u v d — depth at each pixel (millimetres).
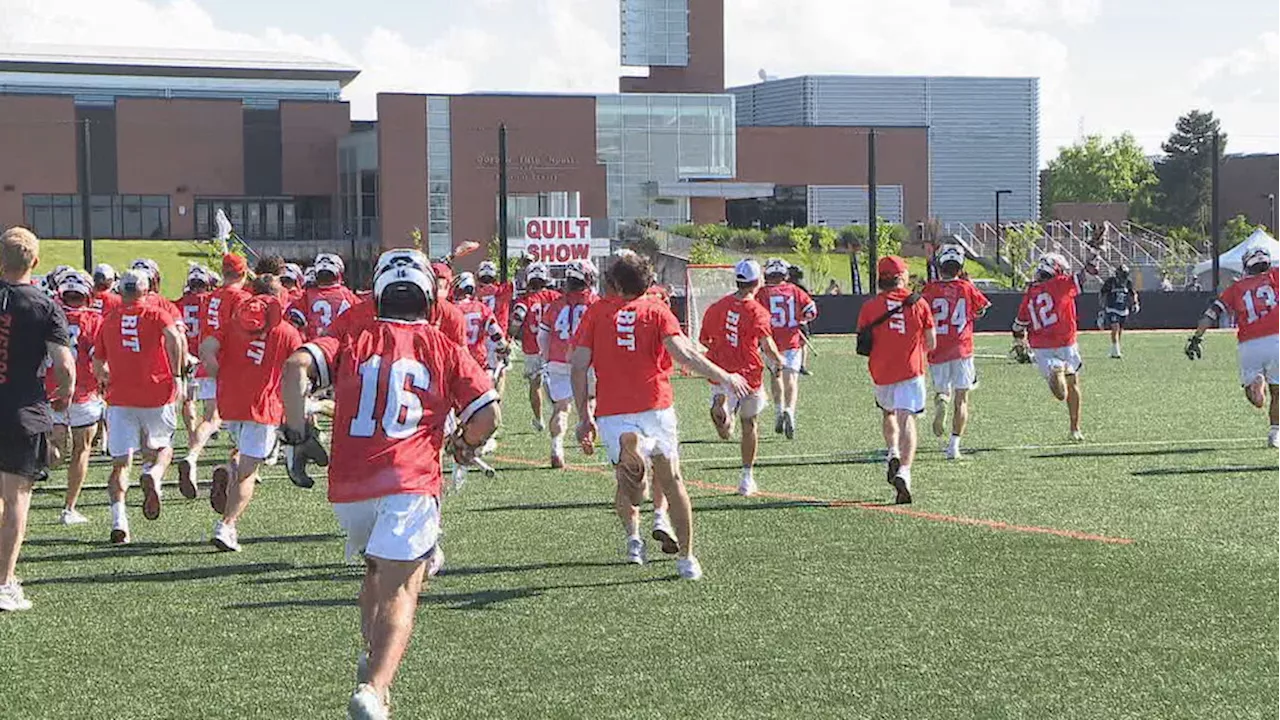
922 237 86312
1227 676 6887
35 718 6531
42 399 8547
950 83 183625
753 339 12602
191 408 15773
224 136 91438
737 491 12953
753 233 87188
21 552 10500
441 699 6695
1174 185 133500
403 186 85625
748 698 6652
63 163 88562
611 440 9188
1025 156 184625
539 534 10969
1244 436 16953
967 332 15055
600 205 88875
